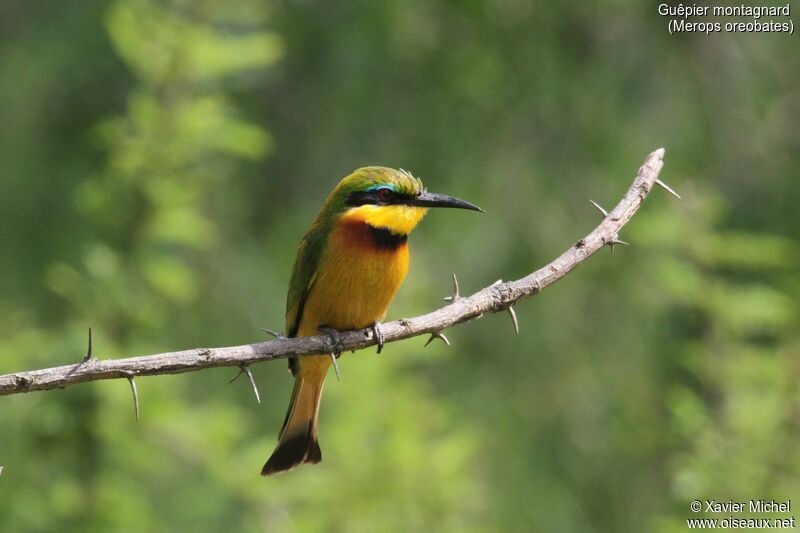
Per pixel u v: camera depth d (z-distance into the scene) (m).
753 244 12.77
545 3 15.58
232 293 14.69
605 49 15.87
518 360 15.45
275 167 15.44
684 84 16.11
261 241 15.30
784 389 11.85
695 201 13.05
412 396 13.15
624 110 15.80
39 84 14.52
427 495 12.30
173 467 13.89
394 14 15.01
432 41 15.36
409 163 15.41
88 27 14.54
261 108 15.41
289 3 15.12
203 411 12.87
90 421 11.77
